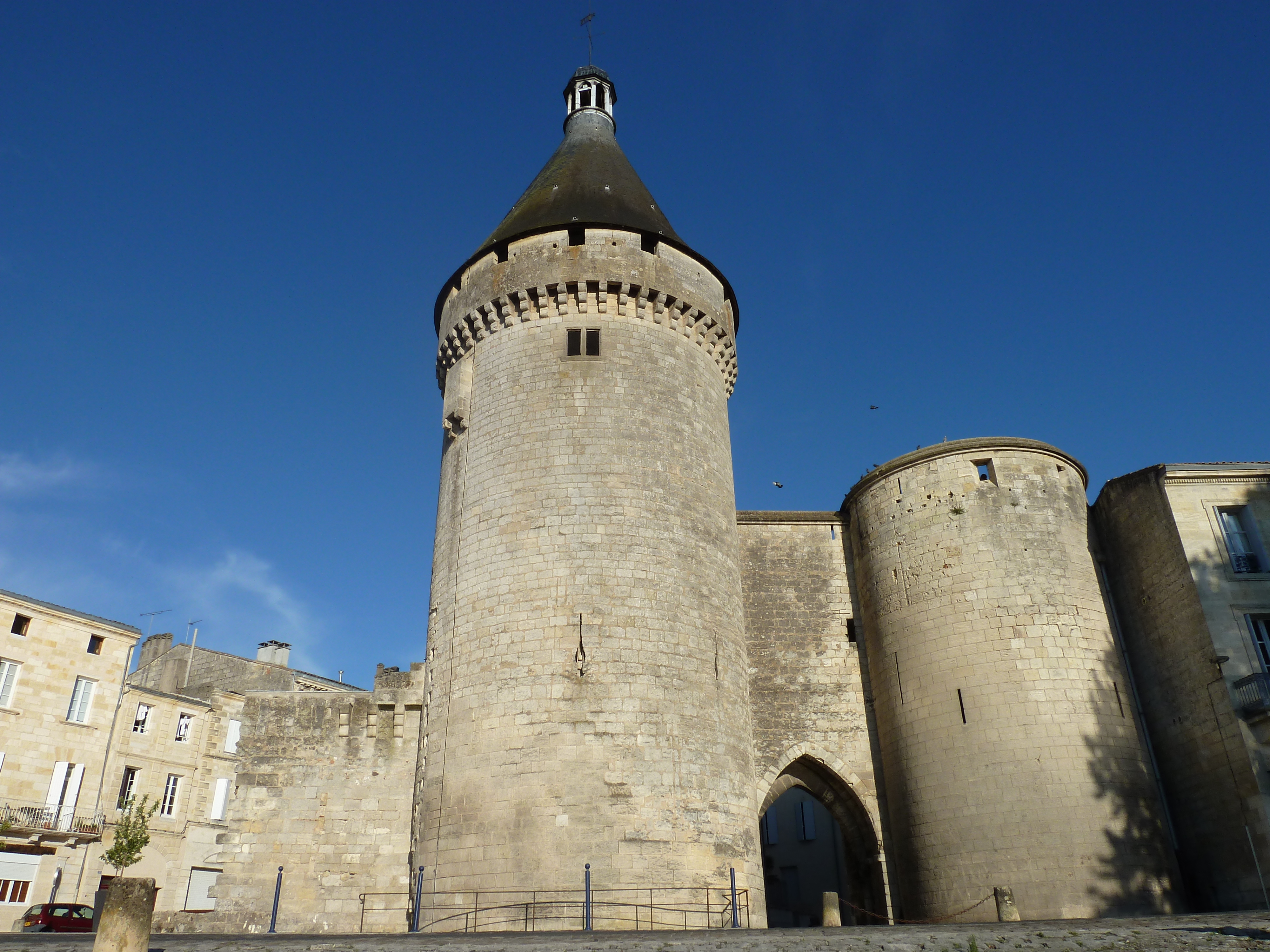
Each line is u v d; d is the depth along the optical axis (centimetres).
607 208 2798
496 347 2638
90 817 3538
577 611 2241
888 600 2853
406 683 2695
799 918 4144
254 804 2567
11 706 3428
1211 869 2394
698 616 2359
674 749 2162
